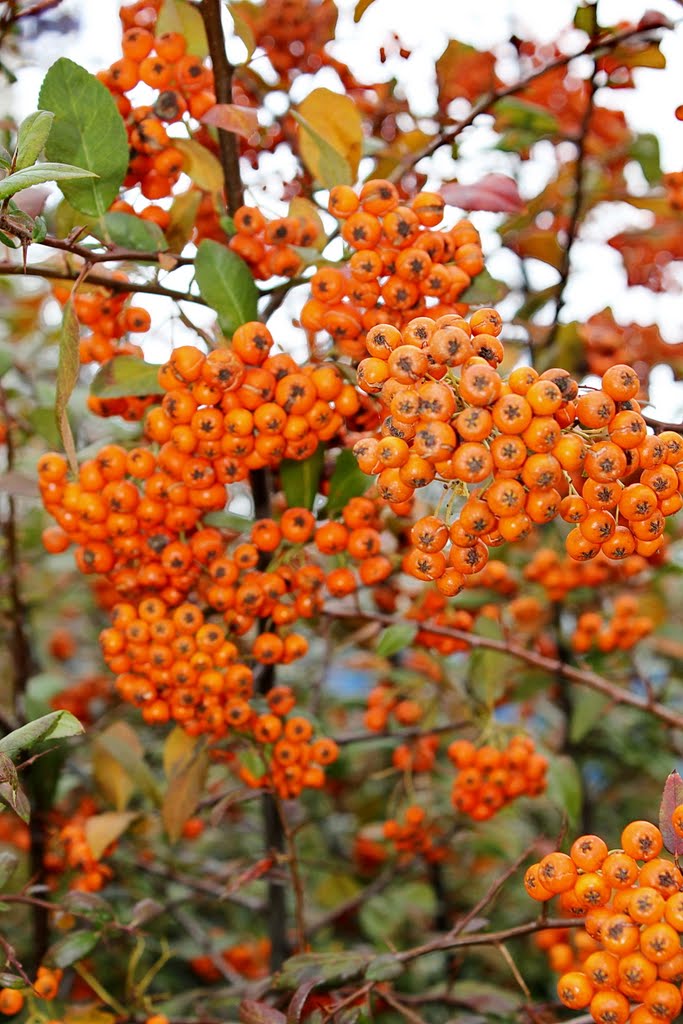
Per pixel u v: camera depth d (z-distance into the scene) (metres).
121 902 0.47
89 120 0.34
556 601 0.53
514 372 0.29
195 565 0.37
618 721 0.60
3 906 0.35
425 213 0.34
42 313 0.59
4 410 0.45
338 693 0.72
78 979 0.51
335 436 0.40
